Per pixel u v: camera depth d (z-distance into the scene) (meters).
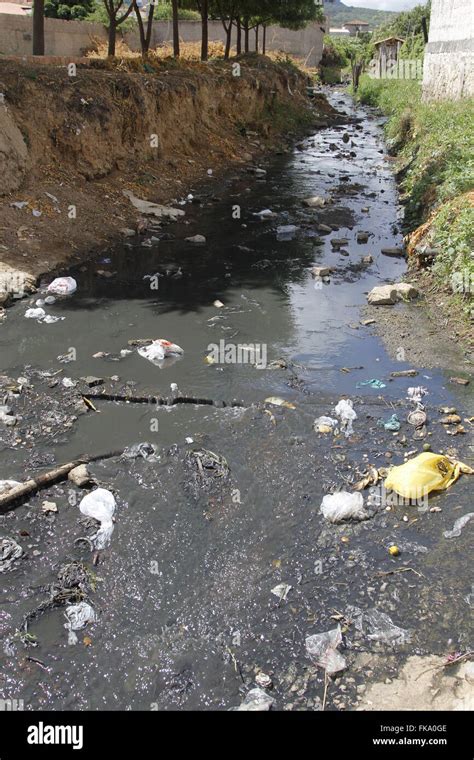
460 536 5.11
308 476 5.77
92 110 13.41
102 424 6.45
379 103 34.81
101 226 11.89
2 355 7.63
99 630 4.36
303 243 12.24
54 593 4.60
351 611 4.49
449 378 7.36
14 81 12.13
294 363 7.70
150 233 12.34
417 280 10.20
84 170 13.03
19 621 4.39
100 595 4.61
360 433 6.36
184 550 4.98
